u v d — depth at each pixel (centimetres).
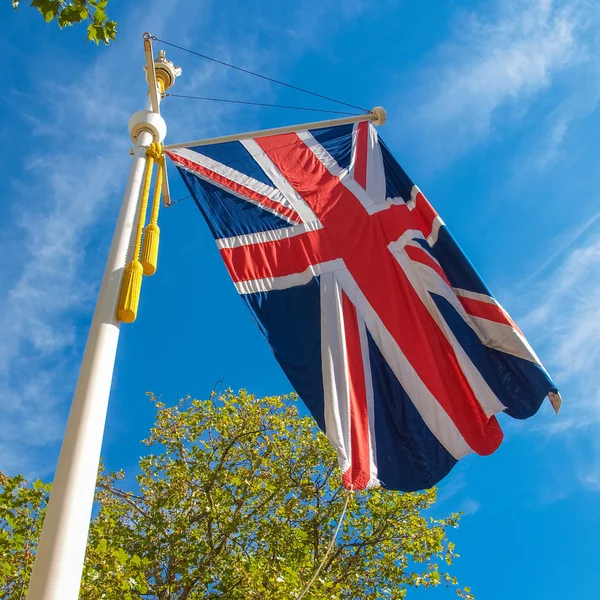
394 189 720
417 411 583
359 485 526
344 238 661
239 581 1095
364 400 571
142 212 553
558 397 593
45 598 325
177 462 1310
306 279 620
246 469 1313
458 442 577
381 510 1324
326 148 737
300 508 1310
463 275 662
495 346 625
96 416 403
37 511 898
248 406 1381
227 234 623
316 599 1021
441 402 593
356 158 736
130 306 462
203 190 644
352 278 636
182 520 1200
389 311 628
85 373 420
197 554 1162
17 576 857
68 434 390
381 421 568
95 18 504
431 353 617
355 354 593
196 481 1299
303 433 1383
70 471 372
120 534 1177
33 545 896
